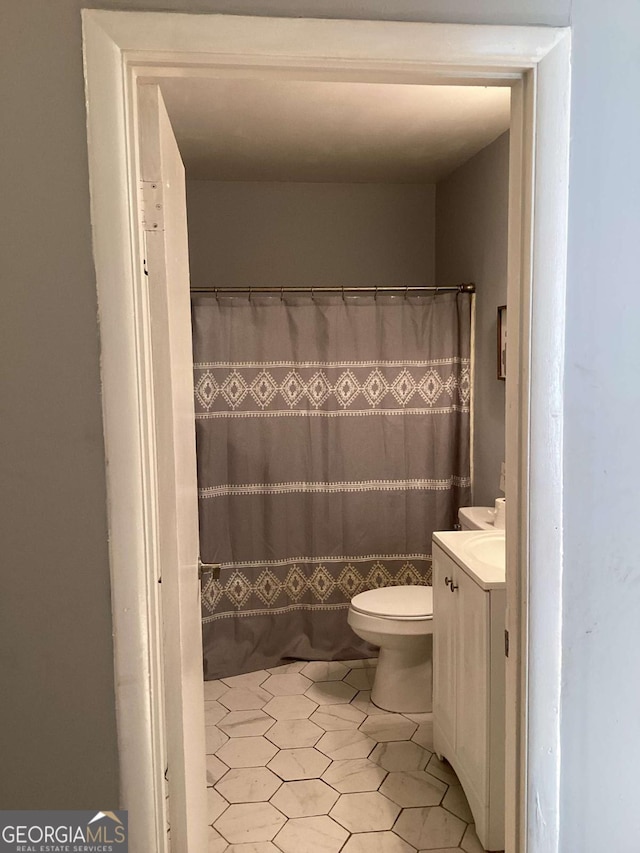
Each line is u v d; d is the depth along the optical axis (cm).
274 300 321
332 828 220
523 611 133
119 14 112
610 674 137
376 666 337
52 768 125
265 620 338
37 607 123
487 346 312
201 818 166
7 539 121
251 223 381
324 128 284
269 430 327
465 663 221
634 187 127
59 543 122
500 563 220
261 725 284
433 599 259
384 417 330
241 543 331
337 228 386
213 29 114
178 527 135
